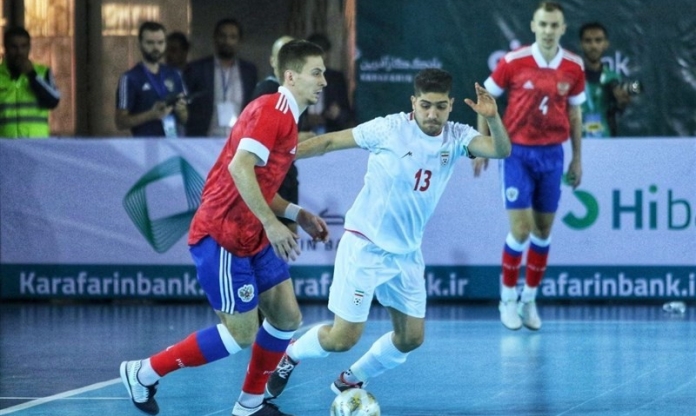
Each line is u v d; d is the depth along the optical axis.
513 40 30.89
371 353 15.49
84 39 34.97
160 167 28.70
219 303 13.98
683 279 28.14
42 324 25.28
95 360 20.19
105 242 29.05
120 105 29.38
